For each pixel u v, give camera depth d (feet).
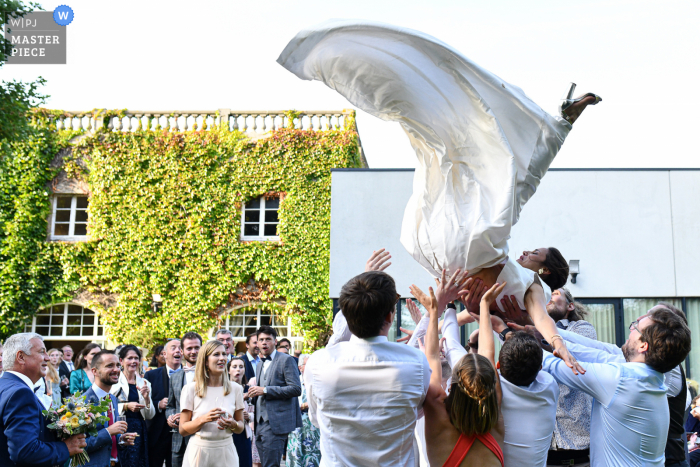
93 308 51.13
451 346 9.98
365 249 37.65
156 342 50.47
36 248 51.39
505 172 8.61
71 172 52.49
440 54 8.23
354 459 7.69
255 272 51.06
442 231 8.95
